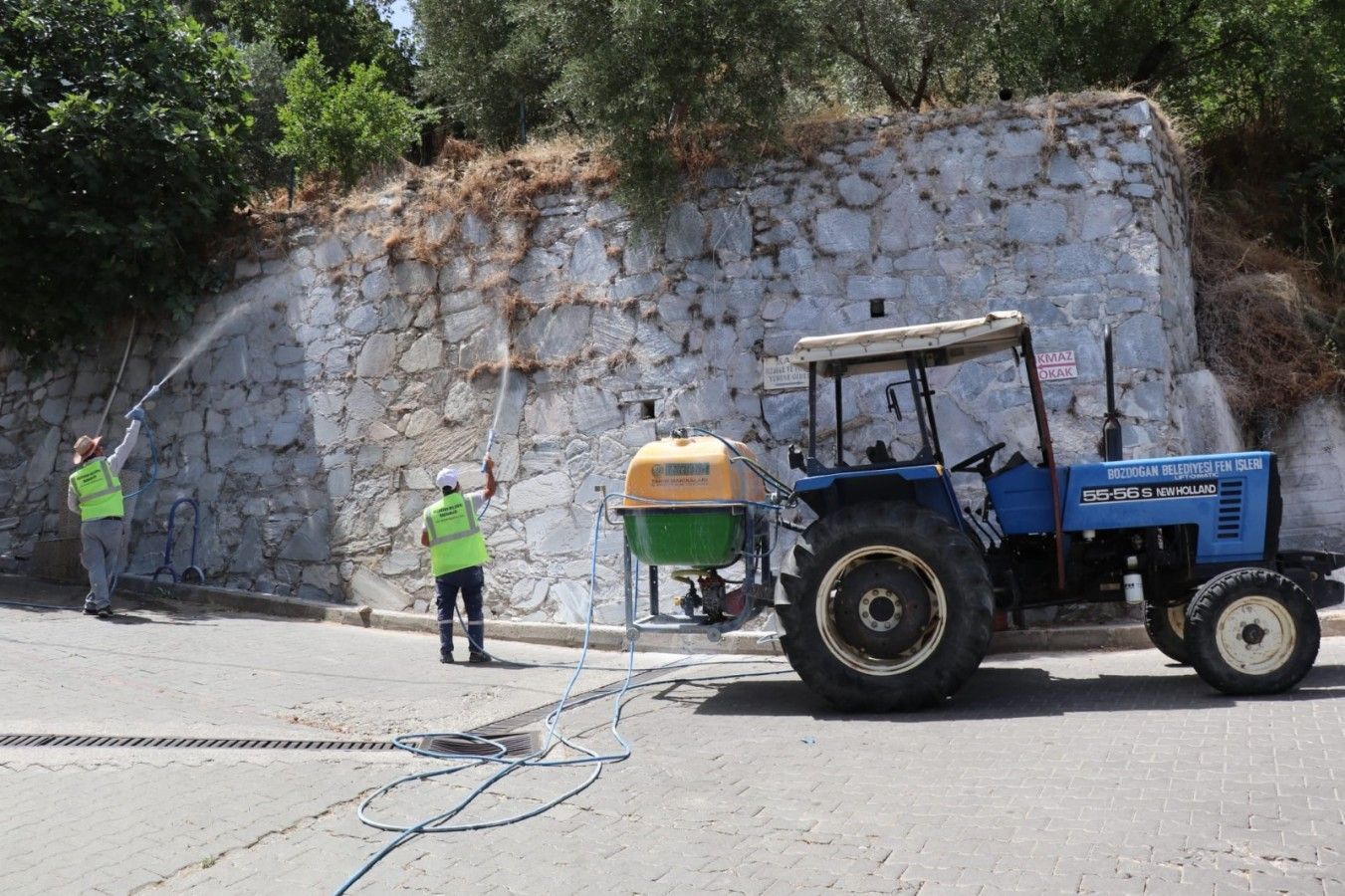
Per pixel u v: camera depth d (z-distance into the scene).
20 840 4.73
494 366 11.68
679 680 8.55
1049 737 5.98
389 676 8.61
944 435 10.19
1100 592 7.62
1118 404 9.90
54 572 13.28
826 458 10.47
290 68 20.19
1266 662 6.75
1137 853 4.16
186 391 13.31
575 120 13.27
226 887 4.30
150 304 13.44
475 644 9.41
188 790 5.39
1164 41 14.60
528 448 11.47
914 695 6.94
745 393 10.76
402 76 23.50
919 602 7.07
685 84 10.68
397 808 5.20
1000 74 14.50
